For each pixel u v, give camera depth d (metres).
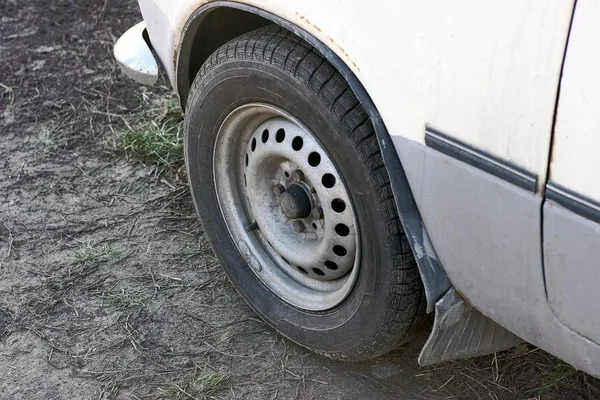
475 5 1.78
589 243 1.72
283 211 2.57
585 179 1.68
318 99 2.28
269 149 2.57
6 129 4.18
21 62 4.72
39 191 3.74
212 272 3.25
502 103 1.78
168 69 2.98
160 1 2.78
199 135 2.78
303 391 2.70
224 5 2.49
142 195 3.72
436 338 2.20
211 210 2.92
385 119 2.08
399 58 1.99
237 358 2.84
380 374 2.75
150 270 3.27
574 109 1.66
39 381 2.77
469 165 1.90
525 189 1.80
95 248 3.39
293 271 2.79
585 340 1.85
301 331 2.72
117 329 2.98
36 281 3.22
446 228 2.05
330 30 2.15
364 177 2.24
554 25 1.65
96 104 4.38
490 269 1.99
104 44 4.91
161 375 2.78
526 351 2.78
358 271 2.43
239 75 2.50
